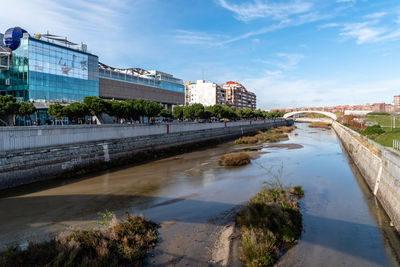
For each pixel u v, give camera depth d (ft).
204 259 33.30
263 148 152.87
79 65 158.71
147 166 100.89
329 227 45.21
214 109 238.07
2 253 31.73
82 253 31.53
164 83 246.47
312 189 68.64
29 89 130.31
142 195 62.39
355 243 39.78
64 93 149.07
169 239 38.68
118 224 40.40
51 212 51.08
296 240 39.68
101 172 90.48
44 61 137.59
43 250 31.53
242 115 309.42
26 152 74.28
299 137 228.63
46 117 131.85
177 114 197.36
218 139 194.49
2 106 87.56
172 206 54.08
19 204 56.24
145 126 132.16
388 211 51.65
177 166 100.32
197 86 422.41
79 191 66.44
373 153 76.02
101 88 179.93
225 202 56.24
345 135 175.32
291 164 103.09
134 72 262.67
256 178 79.30
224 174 85.20
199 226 43.47
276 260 34.01
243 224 42.45
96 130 102.58
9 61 133.69
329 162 109.19
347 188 70.95
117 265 30.01
